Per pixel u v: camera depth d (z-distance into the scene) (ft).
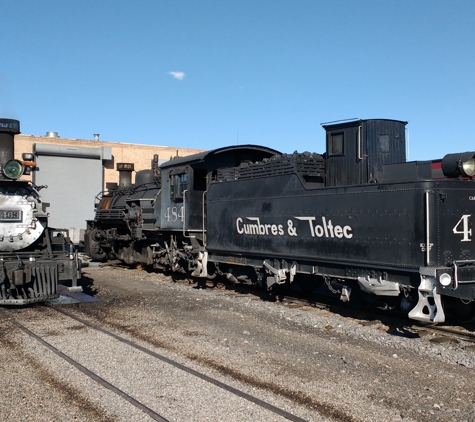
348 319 29.68
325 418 15.37
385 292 26.37
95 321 28.37
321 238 30.60
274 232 34.42
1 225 35.12
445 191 24.93
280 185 33.96
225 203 40.06
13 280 31.58
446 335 25.91
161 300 35.86
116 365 20.10
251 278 39.70
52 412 15.64
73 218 93.35
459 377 19.36
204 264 41.78
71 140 95.81
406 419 15.38
